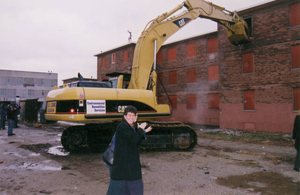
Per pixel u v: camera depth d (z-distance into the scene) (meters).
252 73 16.53
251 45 16.59
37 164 6.50
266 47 15.91
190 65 23.00
